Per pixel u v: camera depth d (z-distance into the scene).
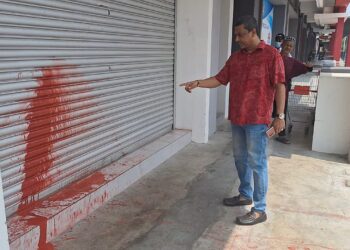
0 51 2.47
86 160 3.54
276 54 2.90
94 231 2.97
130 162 4.04
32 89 2.77
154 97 4.89
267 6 10.68
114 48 3.80
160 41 4.88
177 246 2.80
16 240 2.43
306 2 17.55
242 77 3.01
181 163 4.67
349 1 12.25
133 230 3.02
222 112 7.45
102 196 3.41
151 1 4.50
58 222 2.84
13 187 2.69
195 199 3.63
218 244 2.84
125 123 4.20
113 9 3.70
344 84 4.96
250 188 3.49
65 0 3.00
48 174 3.03
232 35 7.38
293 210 3.41
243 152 3.32
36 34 2.75
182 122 5.66
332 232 3.04
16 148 2.67
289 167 4.57
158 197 3.65
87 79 3.39
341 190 3.88
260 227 3.10
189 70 5.40
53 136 3.03
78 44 3.23
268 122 3.00
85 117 3.42
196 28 5.22
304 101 7.47
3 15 2.47
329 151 5.23
